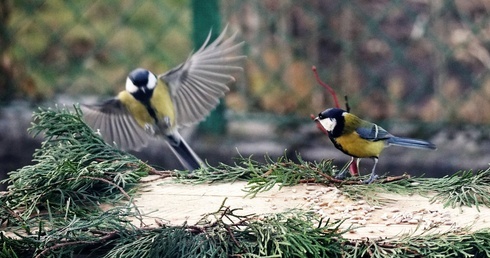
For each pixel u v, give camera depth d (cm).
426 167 1156
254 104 1230
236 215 634
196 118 971
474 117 1211
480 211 669
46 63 1295
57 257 616
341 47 1206
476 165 1148
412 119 1221
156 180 747
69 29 1305
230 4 1201
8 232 652
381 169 1161
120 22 1322
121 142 963
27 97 1263
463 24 1201
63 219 660
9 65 1258
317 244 600
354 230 636
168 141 966
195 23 1195
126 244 618
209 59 956
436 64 1220
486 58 1205
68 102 1264
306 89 1218
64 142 778
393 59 1202
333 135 830
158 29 1329
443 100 1213
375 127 833
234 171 754
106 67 1322
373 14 1235
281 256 602
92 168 732
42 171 720
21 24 1272
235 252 609
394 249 604
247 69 1221
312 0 1198
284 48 1211
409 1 1220
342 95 1216
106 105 959
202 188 727
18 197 706
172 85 964
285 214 639
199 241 612
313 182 729
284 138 1205
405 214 664
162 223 643
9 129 1194
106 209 687
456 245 605
